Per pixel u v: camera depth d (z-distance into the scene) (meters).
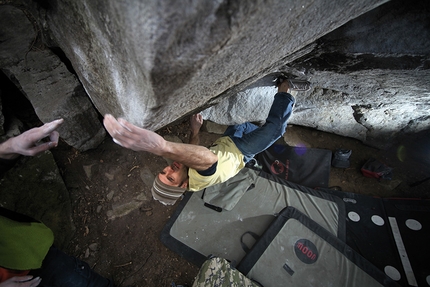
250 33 0.70
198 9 0.53
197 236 2.35
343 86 1.91
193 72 0.71
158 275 2.20
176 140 2.83
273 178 2.69
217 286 1.92
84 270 1.57
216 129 2.97
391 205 2.56
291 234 2.30
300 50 1.27
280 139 3.03
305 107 2.49
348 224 2.45
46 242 1.32
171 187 1.37
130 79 0.79
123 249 2.26
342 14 0.92
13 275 1.18
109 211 2.36
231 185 2.59
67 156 2.36
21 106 2.13
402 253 2.29
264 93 2.21
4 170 1.05
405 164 3.00
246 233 2.37
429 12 1.12
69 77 1.87
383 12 1.17
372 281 2.11
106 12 0.65
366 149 3.08
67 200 2.21
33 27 1.79
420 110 2.28
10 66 1.75
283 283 2.11
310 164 2.86
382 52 1.26
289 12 0.72
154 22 0.51
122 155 2.55
